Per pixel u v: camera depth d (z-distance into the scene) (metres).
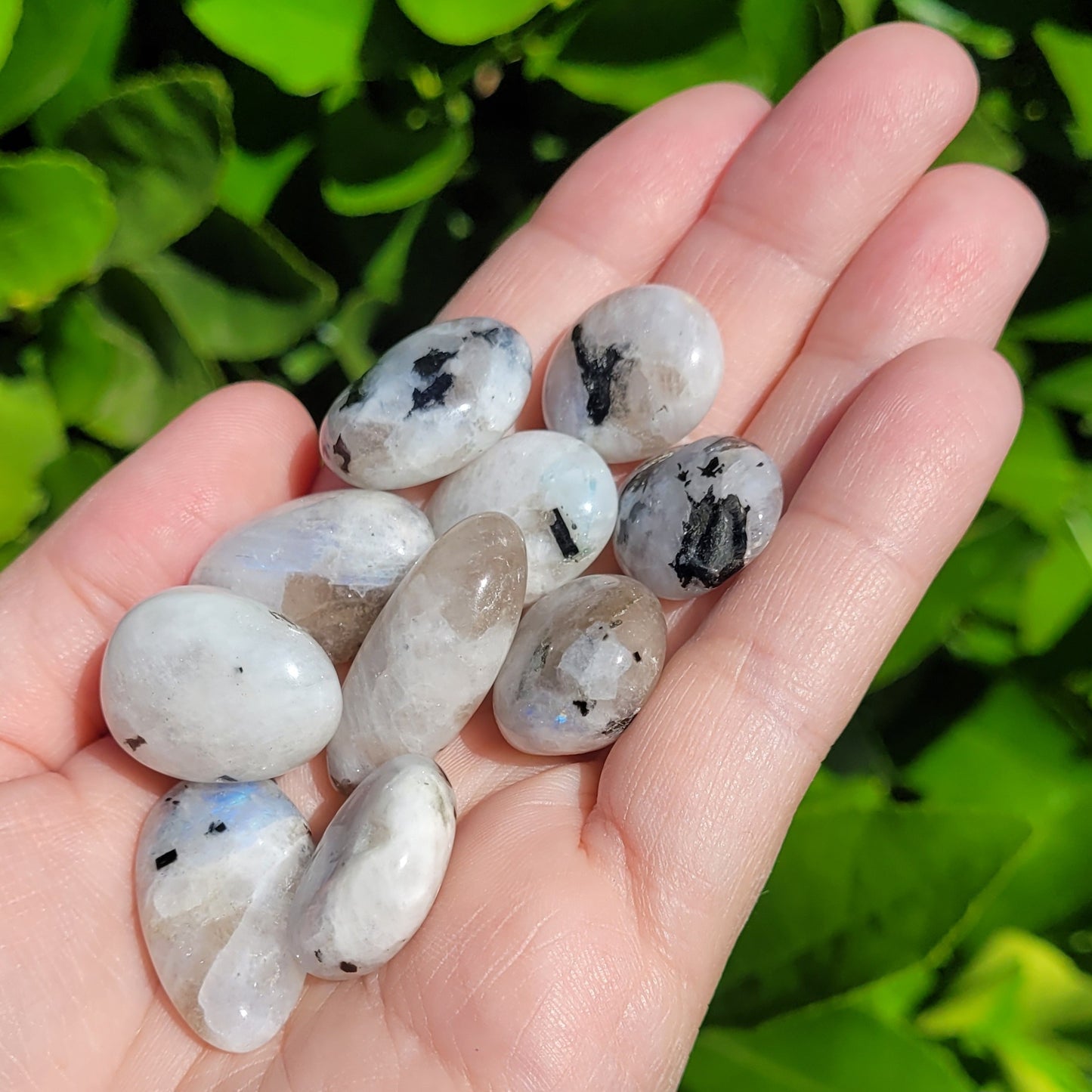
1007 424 0.13
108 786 0.12
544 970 0.11
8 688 0.12
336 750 0.12
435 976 0.11
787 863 0.13
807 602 0.12
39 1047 0.11
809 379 0.14
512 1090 0.10
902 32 0.14
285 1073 0.11
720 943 0.12
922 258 0.14
